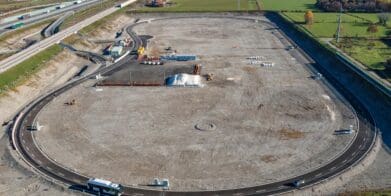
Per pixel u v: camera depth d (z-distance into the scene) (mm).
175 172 75062
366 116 96188
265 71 128625
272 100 105875
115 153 81812
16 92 108500
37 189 70938
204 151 81875
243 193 68812
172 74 126562
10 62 123000
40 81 119812
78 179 73500
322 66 133125
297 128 90688
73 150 83188
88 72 129250
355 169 75000
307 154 80312
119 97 109312
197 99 107062
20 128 92688
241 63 137000
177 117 96812
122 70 131250
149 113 99312
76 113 99938
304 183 71125
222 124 92938
